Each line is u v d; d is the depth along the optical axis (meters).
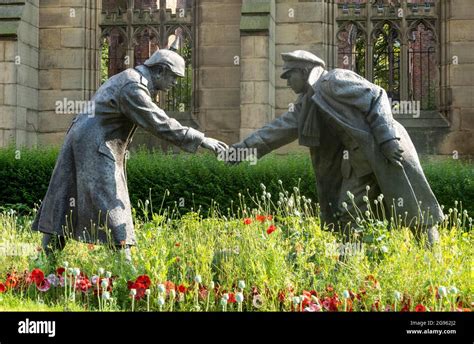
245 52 15.99
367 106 6.56
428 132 17.20
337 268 6.30
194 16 17.98
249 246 6.62
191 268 6.38
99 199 6.83
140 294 5.76
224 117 17.70
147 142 17.86
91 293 6.11
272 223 7.73
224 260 6.55
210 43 17.80
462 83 17.12
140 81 6.96
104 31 18.34
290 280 6.00
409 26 17.58
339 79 6.65
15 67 16.50
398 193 6.64
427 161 16.12
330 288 5.89
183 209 13.40
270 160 13.77
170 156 14.53
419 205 6.72
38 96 17.95
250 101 15.92
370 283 5.78
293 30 17.19
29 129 17.39
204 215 13.38
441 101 17.33
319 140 6.93
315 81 6.84
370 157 6.59
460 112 17.11
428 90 17.97
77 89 17.95
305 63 6.95
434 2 17.53
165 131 6.90
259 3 16.19
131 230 6.93
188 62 19.28
